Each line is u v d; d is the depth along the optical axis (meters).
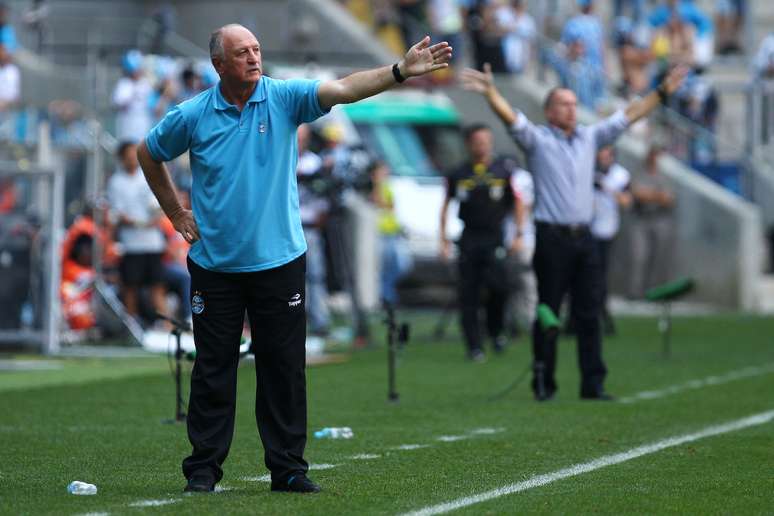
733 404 33.16
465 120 73.50
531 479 22.89
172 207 21.48
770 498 21.25
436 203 62.88
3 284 47.06
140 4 80.06
